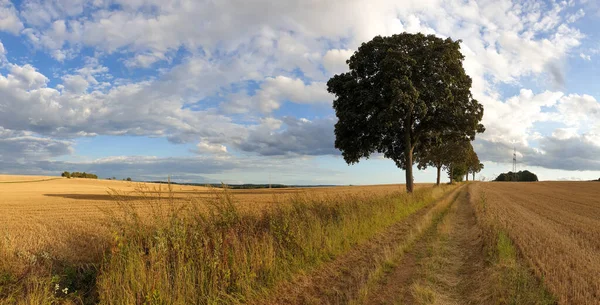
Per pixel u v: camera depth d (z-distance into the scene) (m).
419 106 25.39
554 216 21.73
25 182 82.75
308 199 12.12
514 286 6.53
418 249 10.63
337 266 8.47
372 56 27.64
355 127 29.80
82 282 5.78
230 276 6.38
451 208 25.52
